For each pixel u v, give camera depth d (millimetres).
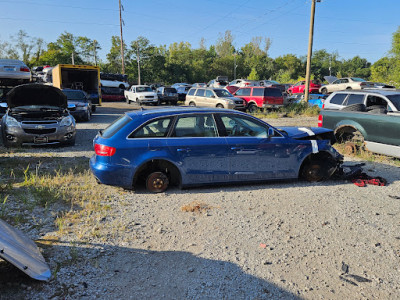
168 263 3615
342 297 3074
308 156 6418
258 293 3123
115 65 68750
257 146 5867
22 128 9344
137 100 29062
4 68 16484
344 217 4844
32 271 2951
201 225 4551
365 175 6742
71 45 68625
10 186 5723
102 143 5504
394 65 36031
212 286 3221
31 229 4246
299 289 3184
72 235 4148
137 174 5625
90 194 5641
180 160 5586
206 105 21484
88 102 17375
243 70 100188
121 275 3371
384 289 3195
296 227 4508
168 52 96500
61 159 8312
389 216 4895
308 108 21672
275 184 6328
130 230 4367
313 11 23312
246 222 4656
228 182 5879
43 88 9977
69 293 3023
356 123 8664
